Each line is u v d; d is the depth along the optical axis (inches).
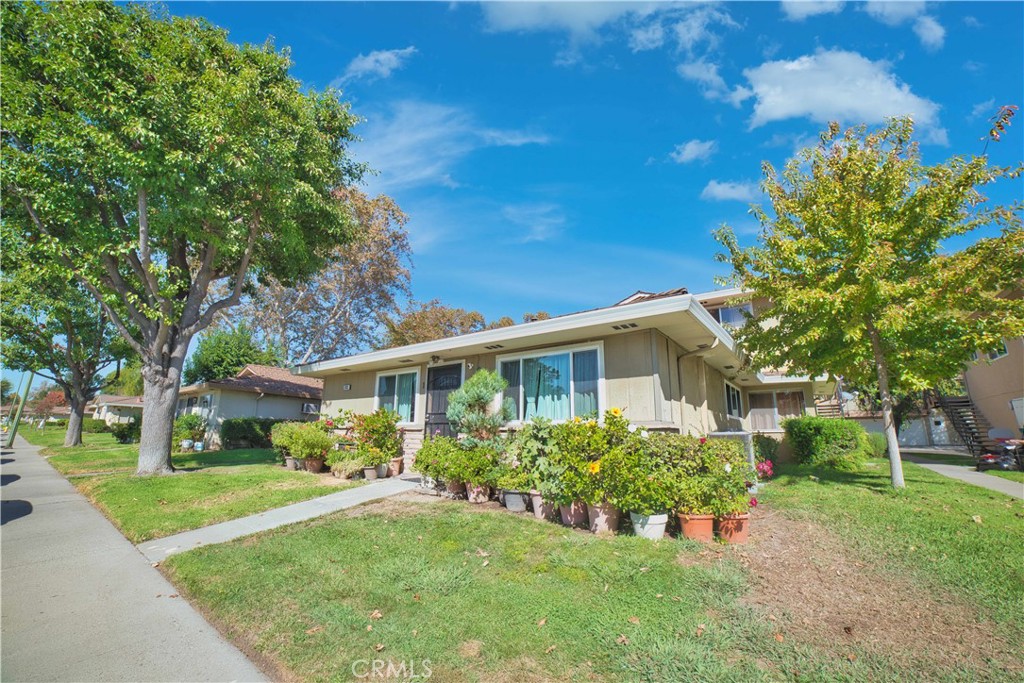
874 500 289.7
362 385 564.1
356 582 178.1
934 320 334.3
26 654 137.0
